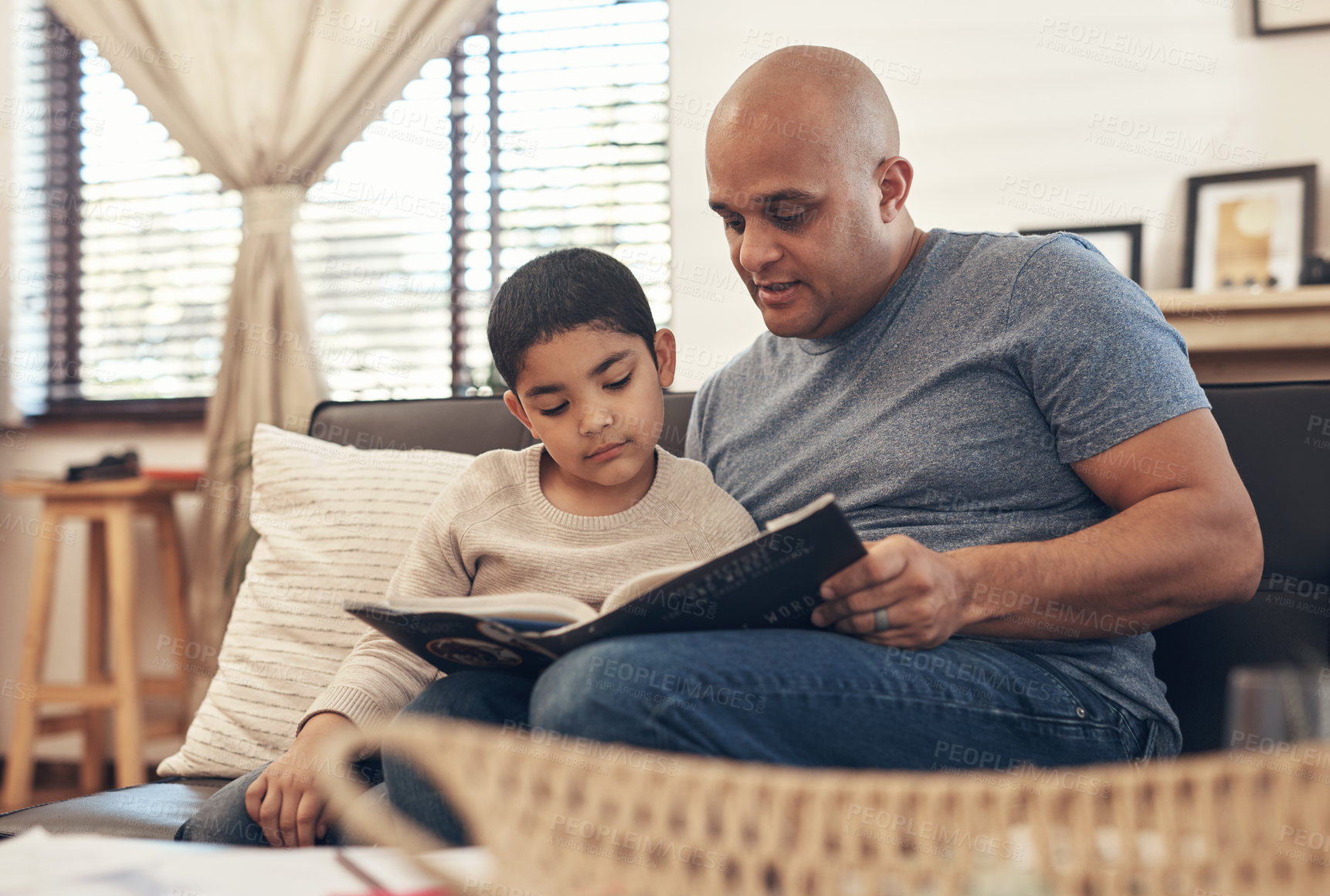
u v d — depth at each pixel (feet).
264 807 3.05
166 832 3.39
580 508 3.73
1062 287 3.31
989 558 2.92
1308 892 1.34
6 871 1.83
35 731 7.97
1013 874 1.38
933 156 7.93
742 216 3.55
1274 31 7.33
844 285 3.51
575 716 2.35
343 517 4.54
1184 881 1.37
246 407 8.23
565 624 2.57
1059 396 3.23
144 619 8.87
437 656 2.81
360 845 2.88
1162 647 3.73
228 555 8.01
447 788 1.51
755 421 3.92
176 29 8.87
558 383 3.48
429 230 9.11
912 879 1.39
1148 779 1.42
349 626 4.27
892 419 3.48
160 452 9.17
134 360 9.54
